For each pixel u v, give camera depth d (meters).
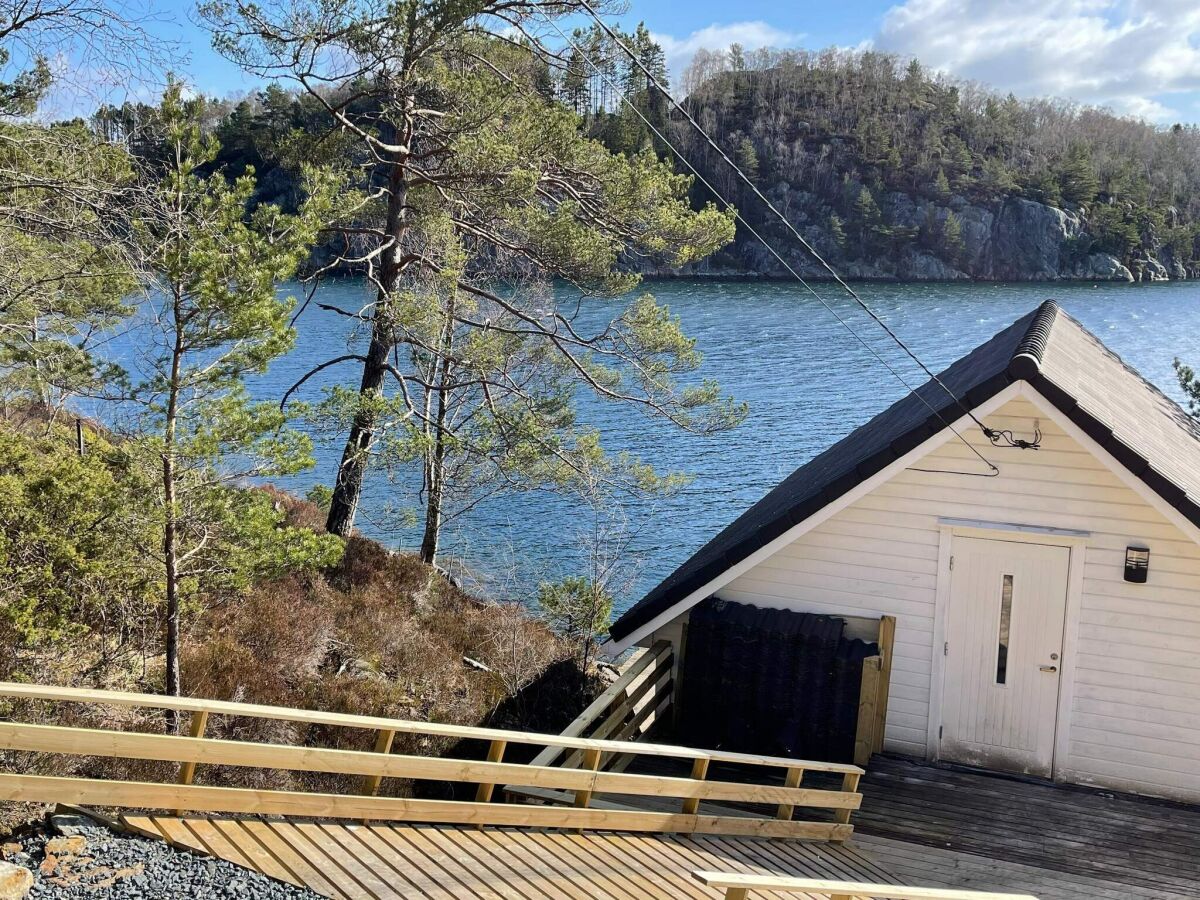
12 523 8.20
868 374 49.69
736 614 10.84
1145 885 8.26
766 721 10.59
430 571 17.22
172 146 9.35
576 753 9.27
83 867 5.25
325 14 13.34
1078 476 9.97
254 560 8.98
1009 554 10.27
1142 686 9.88
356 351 45.19
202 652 10.68
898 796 9.80
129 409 9.19
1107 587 9.95
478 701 13.11
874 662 10.31
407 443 15.02
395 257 15.83
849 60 155.62
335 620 13.66
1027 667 10.26
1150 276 140.12
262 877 5.46
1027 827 9.22
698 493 30.80
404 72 14.02
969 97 167.25
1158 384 48.47
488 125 14.45
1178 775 9.79
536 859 6.61
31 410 13.30
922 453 9.92
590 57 14.89
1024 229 136.25
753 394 45.09
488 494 19.16
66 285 11.18
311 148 16.56
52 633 8.05
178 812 6.01
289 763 6.05
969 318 76.50
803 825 8.63
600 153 15.40
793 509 10.35
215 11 12.99
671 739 11.09
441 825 6.91
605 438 36.50
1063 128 168.00
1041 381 9.12
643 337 15.83
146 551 8.77
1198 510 8.88
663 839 7.85
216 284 8.10
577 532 26.72
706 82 152.75
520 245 15.82
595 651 16.66
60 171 9.74
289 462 9.13
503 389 17.73
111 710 8.80
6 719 7.92
